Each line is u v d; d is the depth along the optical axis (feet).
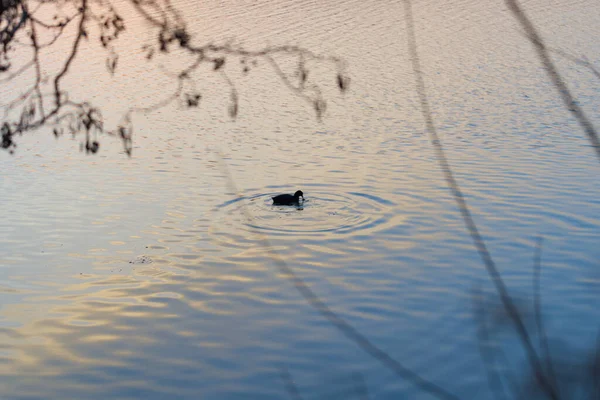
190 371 41.45
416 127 97.86
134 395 39.19
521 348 40.22
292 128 99.96
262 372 41.04
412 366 40.70
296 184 76.23
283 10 175.52
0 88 118.73
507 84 119.96
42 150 90.38
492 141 89.61
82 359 43.04
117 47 145.28
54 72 129.80
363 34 157.07
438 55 142.00
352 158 85.05
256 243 60.80
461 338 43.24
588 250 56.24
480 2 189.67
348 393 38.47
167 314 48.62
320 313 48.06
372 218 65.57
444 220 64.13
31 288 53.31
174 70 133.18
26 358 43.21
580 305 46.73
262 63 136.77
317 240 61.00
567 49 142.41
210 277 54.24
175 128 101.09
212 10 172.86
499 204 67.51
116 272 55.77
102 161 86.07
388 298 49.75
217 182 77.56
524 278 51.85
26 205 71.51
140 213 68.74
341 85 30.19
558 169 77.41
